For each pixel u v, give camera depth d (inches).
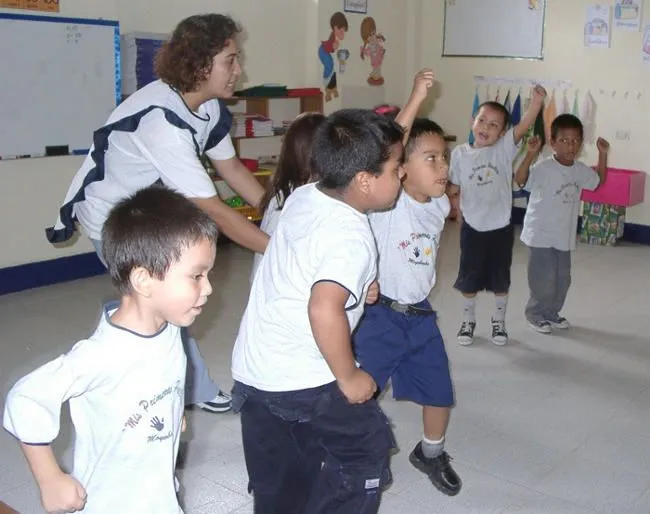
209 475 92.4
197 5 195.3
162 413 51.4
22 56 158.7
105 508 51.1
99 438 49.8
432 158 79.4
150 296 48.7
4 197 164.4
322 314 54.8
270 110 221.6
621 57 216.4
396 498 88.3
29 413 45.2
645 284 179.2
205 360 128.3
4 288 166.7
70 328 144.4
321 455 61.7
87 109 172.1
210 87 85.9
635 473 94.8
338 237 56.6
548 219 140.8
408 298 82.8
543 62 230.7
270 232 85.8
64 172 173.5
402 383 87.0
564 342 140.3
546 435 104.3
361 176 58.7
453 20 247.0
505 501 88.1
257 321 61.6
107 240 49.1
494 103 136.1
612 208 215.5
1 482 89.9
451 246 210.8
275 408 60.9
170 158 83.1
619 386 121.0
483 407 112.5
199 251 48.9
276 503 64.3
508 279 138.1
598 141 147.6
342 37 229.5
